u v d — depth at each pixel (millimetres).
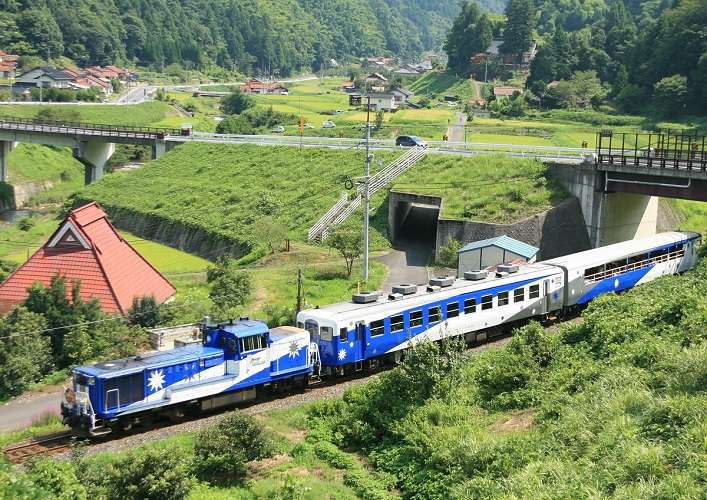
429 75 183500
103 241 47219
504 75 166625
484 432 25141
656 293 34969
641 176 53219
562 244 56438
